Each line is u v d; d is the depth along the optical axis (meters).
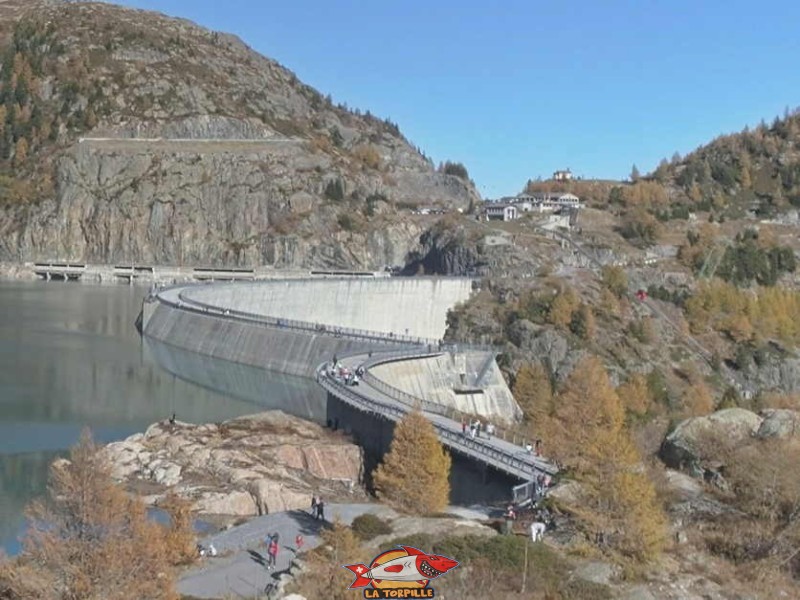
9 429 126.56
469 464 98.69
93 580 51.50
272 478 95.00
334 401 125.38
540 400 169.38
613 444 68.12
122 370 181.25
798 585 58.66
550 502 69.56
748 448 77.75
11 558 63.84
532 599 53.31
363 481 103.12
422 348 169.88
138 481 95.50
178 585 60.59
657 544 59.94
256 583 61.03
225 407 150.62
